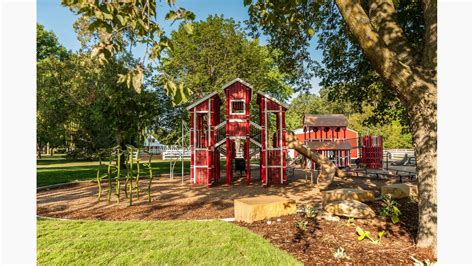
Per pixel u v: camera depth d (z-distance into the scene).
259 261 3.44
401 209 5.96
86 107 18.27
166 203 7.48
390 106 12.09
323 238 4.23
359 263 3.35
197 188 10.45
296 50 9.88
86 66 17.94
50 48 31.20
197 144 12.68
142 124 16.47
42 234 4.67
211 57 22.69
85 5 2.04
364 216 5.26
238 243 4.09
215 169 12.62
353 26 3.89
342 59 10.51
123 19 2.19
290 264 3.30
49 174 14.83
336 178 12.77
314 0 8.09
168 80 2.25
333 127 18.56
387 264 3.31
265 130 11.55
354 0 3.90
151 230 4.84
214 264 3.43
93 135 19.66
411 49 4.24
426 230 3.79
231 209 6.61
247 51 23.02
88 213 6.43
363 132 38.00
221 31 23.88
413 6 7.89
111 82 15.83
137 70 2.22
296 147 11.23
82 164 24.86
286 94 32.25
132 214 6.28
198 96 22.11
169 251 3.87
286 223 5.06
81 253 3.85
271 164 11.59
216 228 4.89
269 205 5.47
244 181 12.75
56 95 17.97
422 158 3.86
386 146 36.38
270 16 5.98
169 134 22.05
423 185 3.85
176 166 20.81
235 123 11.67
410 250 3.72
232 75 21.64
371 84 11.02
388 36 4.40
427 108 3.74
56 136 21.66
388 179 12.09
